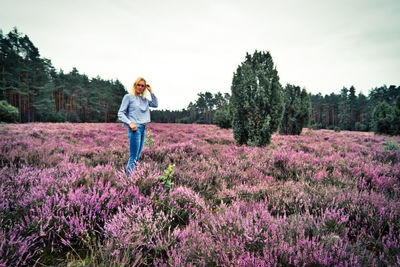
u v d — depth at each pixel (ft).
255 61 29.60
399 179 12.19
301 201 8.45
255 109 27.71
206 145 27.20
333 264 4.59
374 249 5.70
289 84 57.11
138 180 9.38
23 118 143.84
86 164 14.74
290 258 4.62
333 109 261.65
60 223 6.10
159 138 34.68
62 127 47.88
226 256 4.80
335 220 6.60
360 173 12.86
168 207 7.89
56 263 5.07
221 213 7.43
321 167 14.94
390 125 59.00
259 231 5.65
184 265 4.77
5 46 140.05
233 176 13.30
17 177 9.48
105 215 6.61
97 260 5.15
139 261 5.24
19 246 5.00
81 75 221.46
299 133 56.54
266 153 20.84
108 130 46.06
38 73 157.58
